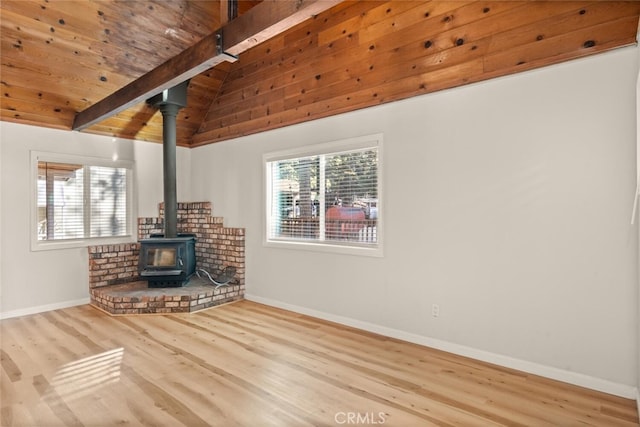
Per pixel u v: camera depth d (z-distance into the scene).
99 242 5.03
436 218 3.28
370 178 3.81
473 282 3.08
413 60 3.39
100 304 4.61
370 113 3.73
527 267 2.82
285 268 4.58
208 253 5.52
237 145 5.15
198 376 2.76
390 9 3.53
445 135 3.22
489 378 2.73
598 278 2.54
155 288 4.82
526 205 2.82
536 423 2.17
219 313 4.41
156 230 5.50
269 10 2.29
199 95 5.23
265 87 4.72
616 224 2.48
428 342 3.35
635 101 2.40
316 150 4.21
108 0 3.78
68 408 2.33
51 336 3.62
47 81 4.11
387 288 3.63
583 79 2.58
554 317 2.71
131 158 5.28
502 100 2.92
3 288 4.22
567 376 2.66
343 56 3.90
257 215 4.91
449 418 2.22
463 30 3.10
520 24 2.82
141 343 3.43
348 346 3.36
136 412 2.28
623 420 2.20
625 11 2.41
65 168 4.77
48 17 3.64
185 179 5.84
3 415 2.25
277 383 2.66
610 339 2.50
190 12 4.36
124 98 3.70
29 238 4.40
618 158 2.47
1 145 4.19
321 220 4.27
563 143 2.66
